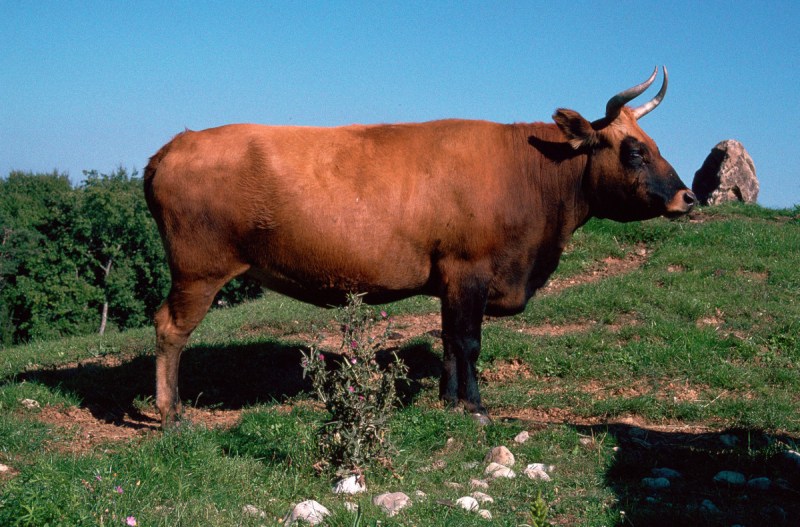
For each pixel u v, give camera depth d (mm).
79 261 46000
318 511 4332
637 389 7855
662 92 7191
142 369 8672
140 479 4719
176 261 6547
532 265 7078
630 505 4750
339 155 6555
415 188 6586
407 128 6914
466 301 6773
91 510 3998
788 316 9664
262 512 4445
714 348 8711
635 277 11508
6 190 58969
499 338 9281
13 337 45938
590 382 8141
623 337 9242
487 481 5137
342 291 6754
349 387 5070
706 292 10781
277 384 8367
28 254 44844
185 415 7207
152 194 6598
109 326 47469
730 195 20125
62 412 7203
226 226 6445
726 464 5668
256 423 6168
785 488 5098
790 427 6691
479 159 6781
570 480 5215
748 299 10359
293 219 6414
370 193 6500
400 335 10125
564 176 7023
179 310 6621
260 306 12570
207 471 4965
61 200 47531
